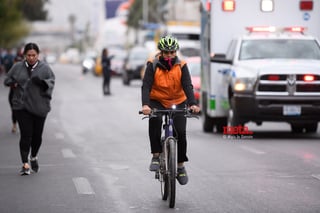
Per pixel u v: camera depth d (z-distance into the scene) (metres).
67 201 21.80
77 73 166.38
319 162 29.06
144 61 102.44
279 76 36.75
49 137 39.56
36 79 26.33
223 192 22.92
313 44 39.94
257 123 40.91
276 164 28.61
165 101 21.64
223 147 34.28
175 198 21.86
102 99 72.94
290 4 41.72
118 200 21.89
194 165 28.52
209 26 42.34
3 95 80.88
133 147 34.69
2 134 41.16
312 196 22.17
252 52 39.50
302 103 36.84
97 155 31.95
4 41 162.38
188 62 62.62
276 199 21.72
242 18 41.66
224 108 40.72
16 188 24.06
